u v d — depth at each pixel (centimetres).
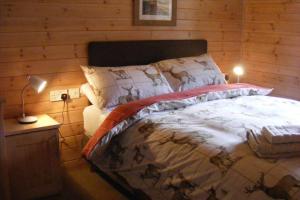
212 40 416
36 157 269
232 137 214
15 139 257
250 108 280
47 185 278
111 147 268
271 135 188
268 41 407
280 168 175
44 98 306
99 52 325
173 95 292
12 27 281
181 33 387
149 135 242
